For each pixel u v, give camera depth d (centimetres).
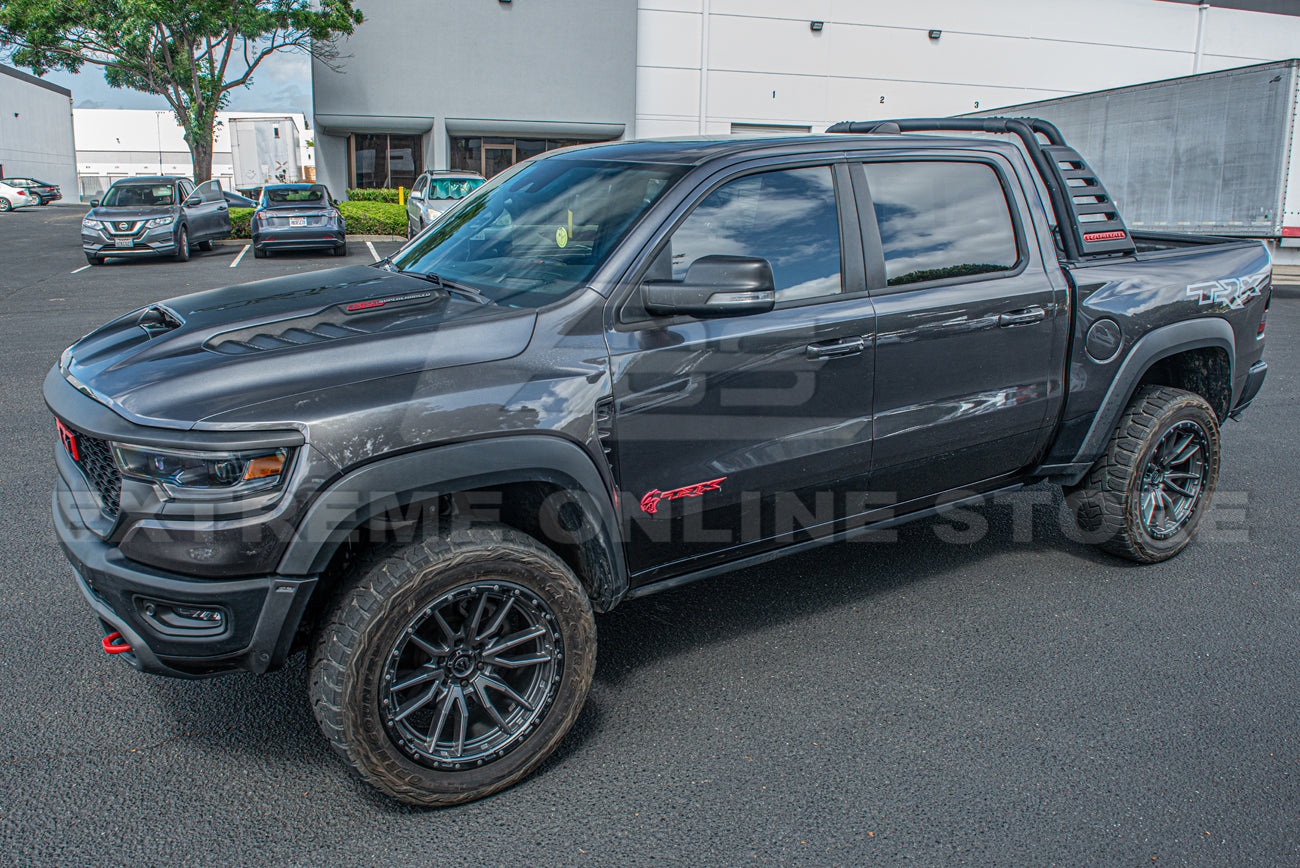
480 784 261
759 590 407
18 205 4003
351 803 263
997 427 366
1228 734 300
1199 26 3191
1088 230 390
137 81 2650
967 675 335
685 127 2909
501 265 309
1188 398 415
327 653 237
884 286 331
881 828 254
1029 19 3052
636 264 282
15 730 293
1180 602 395
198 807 260
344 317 275
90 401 250
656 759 285
